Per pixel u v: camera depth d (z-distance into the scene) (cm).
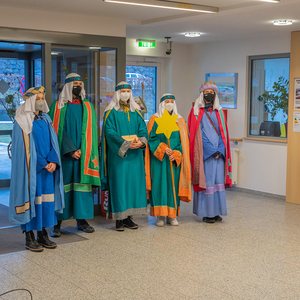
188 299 307
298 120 607
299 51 600
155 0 443
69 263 379
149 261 383
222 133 503
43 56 509
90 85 548
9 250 416
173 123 489
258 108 696
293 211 577
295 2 439
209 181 499
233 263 379
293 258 393
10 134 703
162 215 489
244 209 587
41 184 404
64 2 454
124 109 476
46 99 514
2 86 636
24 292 319
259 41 675
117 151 457
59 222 462
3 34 478
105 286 329
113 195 471
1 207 603
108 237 457
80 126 461
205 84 505
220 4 468
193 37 695
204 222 519
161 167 489
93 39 538
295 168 617
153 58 773
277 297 311
